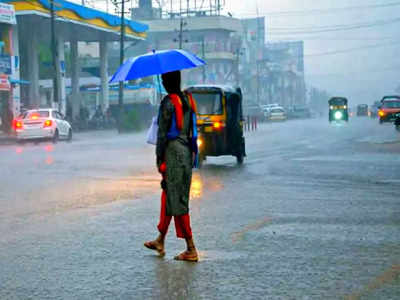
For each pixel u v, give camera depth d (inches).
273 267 220.2
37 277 210.1
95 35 2368.4
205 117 634.2
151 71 234.7
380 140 1060.5
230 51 4594.0
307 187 453.4
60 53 2130.9
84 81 2807.6
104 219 323.6
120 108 1732.3
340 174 538.3
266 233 282.2
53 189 452.1
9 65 1638.8
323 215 330.6
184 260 231.6
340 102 2361.0
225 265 224.1
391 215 329.4
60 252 247.6
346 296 184.5
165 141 233.0
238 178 519.8
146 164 667.4
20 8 1820.9
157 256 240.1
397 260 229.0
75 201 390.3
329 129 1647.4
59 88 2101.4
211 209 353.1
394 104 1946.4
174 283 200.7
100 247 256.5
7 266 225.6
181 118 233.5
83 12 2068.2
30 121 1141.1
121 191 438.6
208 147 627.2
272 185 467.8
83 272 216.1
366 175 528.7
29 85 2128.4
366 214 333.1
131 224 309.0
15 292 192.9
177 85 236.8
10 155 823.7
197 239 270.4
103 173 570.9
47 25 2092.8
